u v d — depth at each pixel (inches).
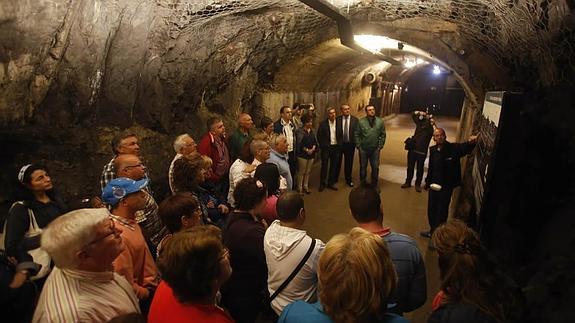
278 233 81.8
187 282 53.7
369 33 218.4
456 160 164.6
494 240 101.4
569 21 105.3
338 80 412.8
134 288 75.4
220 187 172.6
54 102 142.9
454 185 166.9
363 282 44.4
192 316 54.9
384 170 329.4
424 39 211.2
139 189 79.8
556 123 96.5
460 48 203.6
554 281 81.7
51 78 135.3
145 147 183.0
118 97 166.6
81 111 153.5
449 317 51.8
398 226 202.2
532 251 98.5
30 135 136.0
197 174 115.4
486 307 50.6
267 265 83.4
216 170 171.3
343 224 204.7
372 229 78.6
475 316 50.3
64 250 53.1
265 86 283.3
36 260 87.7
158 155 189.2
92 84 151.5
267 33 214.4
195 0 151.9
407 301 75.5
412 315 125.5
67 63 137.4
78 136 153.4
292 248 78.9
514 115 97.0
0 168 126.0
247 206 93.2
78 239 53.3
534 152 97.3
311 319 48.6
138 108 180.5
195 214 84.8
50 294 53.8
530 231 99.3
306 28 225.9
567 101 101.2
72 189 145.9
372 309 44.8
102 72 154.1
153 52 169.9
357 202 78.2
